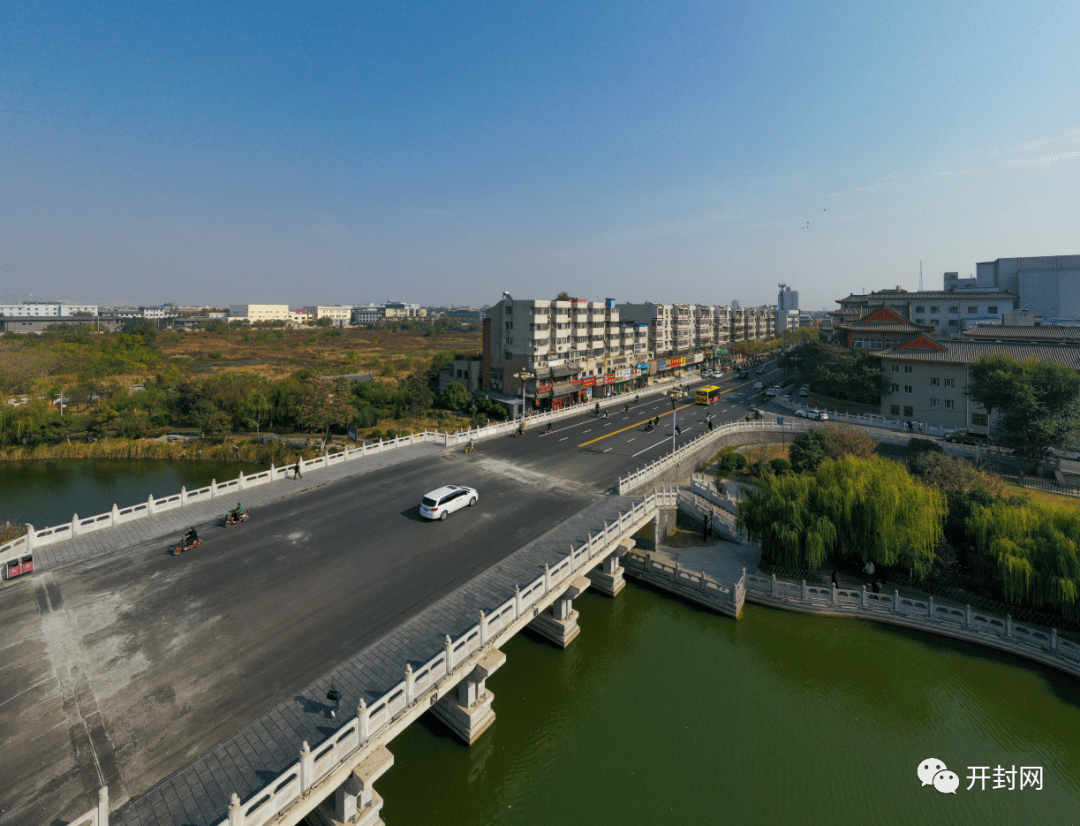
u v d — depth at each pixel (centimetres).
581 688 2531
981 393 5300
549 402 8319
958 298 10000
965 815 1881
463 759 2069
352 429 5856
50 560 2503
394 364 13538
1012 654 2728
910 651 2823
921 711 2430
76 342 13638
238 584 2347
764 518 3466
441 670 1784
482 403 7912
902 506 3184
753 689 2562
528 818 1855
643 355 11000
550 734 2234
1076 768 2127
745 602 3281
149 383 8594
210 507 3241
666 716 2362
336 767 1427
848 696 2527
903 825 1833
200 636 1958
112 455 6397
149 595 2231
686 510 4150
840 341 9662
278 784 1296
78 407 7406
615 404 8200
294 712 1590
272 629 2014
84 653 1839
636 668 2703
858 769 2084
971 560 3155
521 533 2980
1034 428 4678
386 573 2483
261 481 3703
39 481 5562
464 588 2350
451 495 3244
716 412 7631
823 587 3192
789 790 1978
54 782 1331
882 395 7144
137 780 1342
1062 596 2689
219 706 1609
